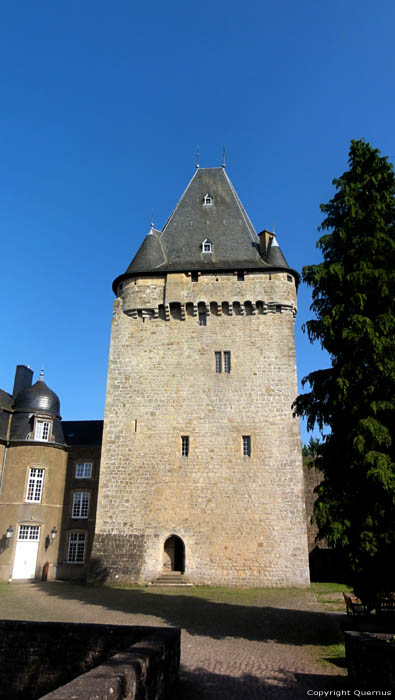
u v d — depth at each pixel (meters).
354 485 12.82
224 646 12.45
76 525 30.92
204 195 32.91
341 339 13.89
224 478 24.84
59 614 16.38
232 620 15.63
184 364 27.02
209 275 28.16
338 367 13.82
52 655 9.45
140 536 24.48
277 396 25.95
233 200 32.62
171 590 22.36
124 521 24.86
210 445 25.47
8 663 9.55
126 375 27.30
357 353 13.15
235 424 25.67
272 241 29.44
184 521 24.44
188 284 28.08
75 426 35.72
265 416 25.67
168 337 27.62
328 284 14.58
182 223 31.69
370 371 13.09
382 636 9.70
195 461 25.30
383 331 12.98
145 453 25.77
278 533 23.78
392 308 13.48
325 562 28.75
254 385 26.25
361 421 12.31
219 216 31.78
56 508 31.03
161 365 27.17
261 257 29.64
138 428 26.25
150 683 7.46
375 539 11.88
